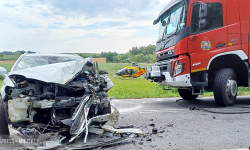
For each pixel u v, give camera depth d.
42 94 3.61
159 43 7.66
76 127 3.42
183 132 4.25
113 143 3.56
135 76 20.42
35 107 3.50
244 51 6.80
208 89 7.49
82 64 4.20
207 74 6.55
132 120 5.27
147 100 8.92
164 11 7.48
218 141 3.70
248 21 6.87
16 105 3.45
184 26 6.34
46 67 3.97
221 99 6.71
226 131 4.29
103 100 4.26
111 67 33.91
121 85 14.29
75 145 3.33
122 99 9.29
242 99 8.95
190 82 6.36
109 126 3.98
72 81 3.99
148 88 12.52
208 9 6.50
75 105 3.78
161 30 7.74
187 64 6.30
